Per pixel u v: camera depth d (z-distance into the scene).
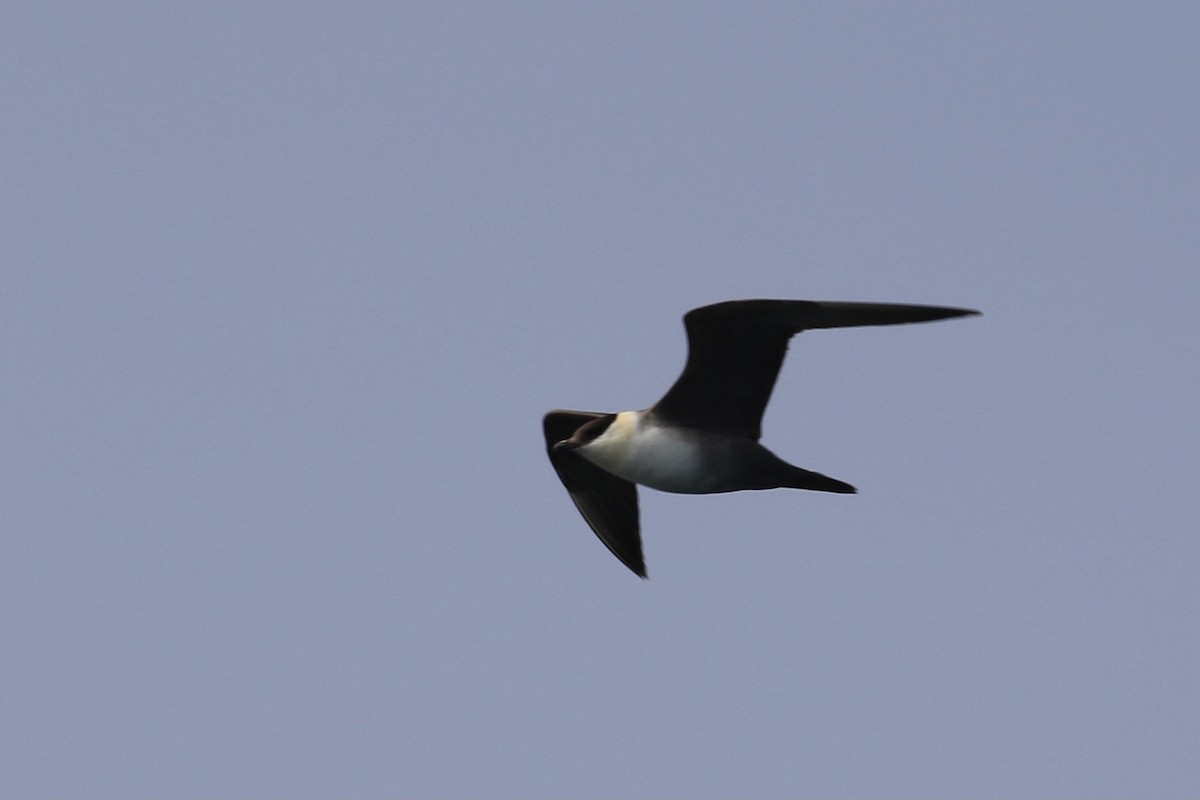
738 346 16.89
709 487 17.78
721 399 17.47
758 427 17.56
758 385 17.23
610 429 17.81
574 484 20.64
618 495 20.61
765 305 16.33
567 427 20.25
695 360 17.09
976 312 15.94
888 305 16.03
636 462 17.69
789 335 16.69
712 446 17.50
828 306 16.19
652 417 17.75
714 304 16.38
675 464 17.59
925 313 16.00
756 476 17.59
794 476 17.50
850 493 17.55
